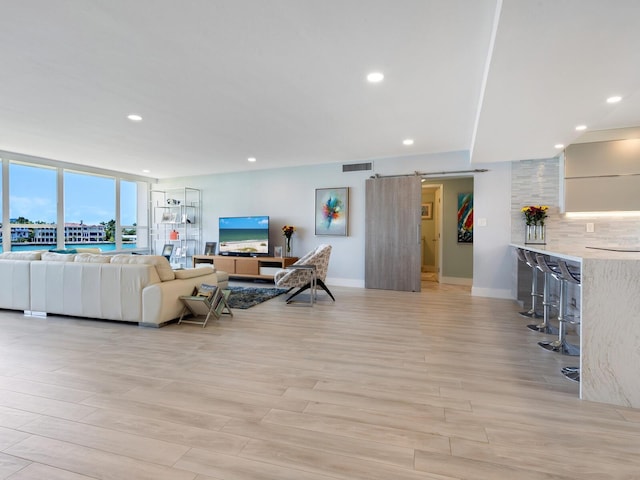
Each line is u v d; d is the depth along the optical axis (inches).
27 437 65.4
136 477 54.7
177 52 99.7
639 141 173.9
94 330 139.3
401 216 238.8
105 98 133.8
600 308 81.3
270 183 286.2
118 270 145.9
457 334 134.4
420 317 161.8
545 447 63.0
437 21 83.4
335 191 261.1
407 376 94.6
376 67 107.7
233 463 58.1
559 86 102.3
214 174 308.5
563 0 64.0
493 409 76.9
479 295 219.5
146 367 100.0
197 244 316.5
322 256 197.9
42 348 117.0
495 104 116.8
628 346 79.7
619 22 70.6
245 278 289.9
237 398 81.4
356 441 64.6
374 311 173.9
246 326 145.6
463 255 275.9
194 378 92.6
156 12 81.0
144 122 163.3
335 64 106.0
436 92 126.2
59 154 231.9
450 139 192.9
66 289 155.2
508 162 212.7
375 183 246.1
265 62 105.1
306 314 167.3
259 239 277.3
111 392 84.1
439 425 70.2
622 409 77.6
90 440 64.5
